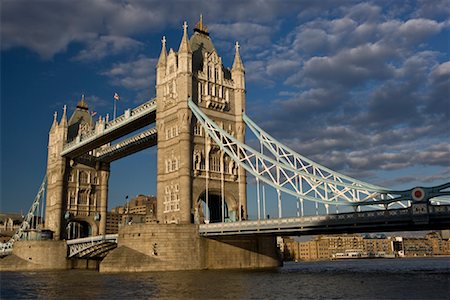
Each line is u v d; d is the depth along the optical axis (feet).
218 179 280.31
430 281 164.04
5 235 655.76
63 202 406.62
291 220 211.20
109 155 405.80
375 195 196.54
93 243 329.93
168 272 226.79
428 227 184.03
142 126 332.39
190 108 275.18
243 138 295.07
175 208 270.26
